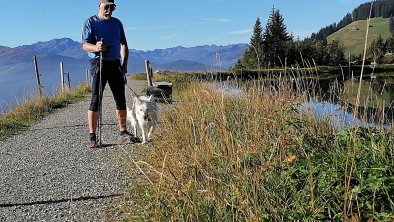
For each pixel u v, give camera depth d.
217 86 9.54
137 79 36.44
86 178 5.98
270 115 5.83
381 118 4.77
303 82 7.81
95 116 8.05
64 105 16.48
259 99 7.02
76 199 5.11
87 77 26.58
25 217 4.62
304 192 3.58
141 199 4.72
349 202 3.29
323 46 50.97
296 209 3.43
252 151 4.66
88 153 7.60
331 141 4.30
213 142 5.07
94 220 4.43
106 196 5.15
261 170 3.93
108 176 6.00
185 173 4.64
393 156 3.68
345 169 3.35
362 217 3.25
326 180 3.57
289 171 3.88
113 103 16.73
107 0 7.94
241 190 3.75
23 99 14.76
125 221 4.29
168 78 27.77
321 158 3.86
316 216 3.26
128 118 8.88
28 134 10.09
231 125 5.67
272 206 3.48
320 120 5.45
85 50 7.95
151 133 8.39
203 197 3.93
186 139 6.10
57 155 7.58
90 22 7.97
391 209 3.23
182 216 3.70
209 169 4.36
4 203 5.09
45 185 5.77
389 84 20.47
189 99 9.45
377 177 3.31
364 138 4.00
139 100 8.38
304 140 4.42
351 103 5.61
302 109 6.08
